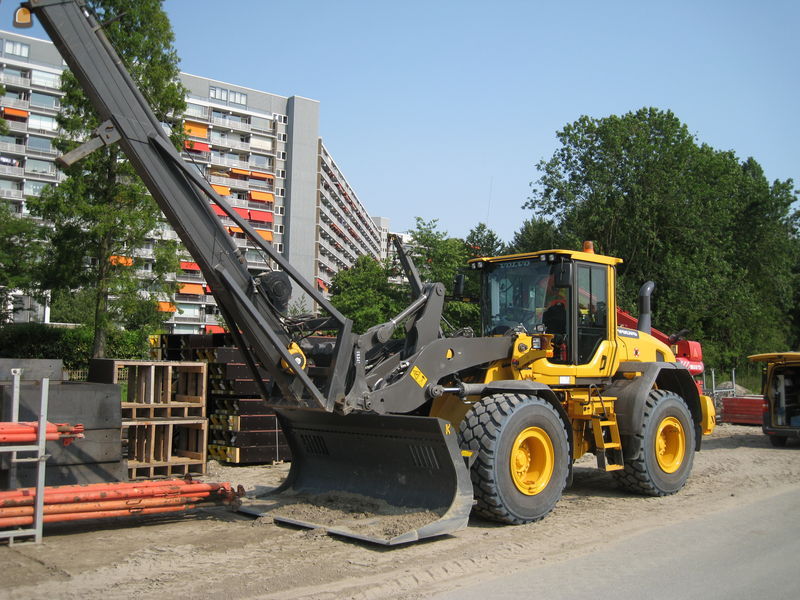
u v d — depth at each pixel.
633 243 35.81
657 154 35.72
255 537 6.18
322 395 6.45
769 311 43.53
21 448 5.82
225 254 6.54
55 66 78.38
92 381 9.89
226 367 10.83
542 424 7.09
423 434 6.45
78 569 5.16
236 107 86.62
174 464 9.80
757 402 18.88
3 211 26.86
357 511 6.80
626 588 4.88
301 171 89.25
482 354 7.55
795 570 5.36
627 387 8.63
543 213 37.03
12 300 29.12
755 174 54.06
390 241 7.65
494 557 5.60
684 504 8.05
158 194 6.23
